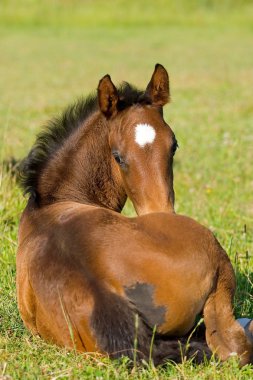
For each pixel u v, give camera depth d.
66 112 8.87
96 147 8.64
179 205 14.25
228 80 33.28
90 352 6.80
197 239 7.03
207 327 7.18
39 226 7.69
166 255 6.77
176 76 34.31
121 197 8.84
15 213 12.50
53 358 7.29
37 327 7.57
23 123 23.14
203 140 21.05
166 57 40.94
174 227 7.04
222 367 7.05
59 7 57.75
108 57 41.34
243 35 49.81
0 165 14.05
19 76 35.34
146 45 45.91
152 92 8.42
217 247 7.23
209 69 36.44
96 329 6.60
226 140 20.45
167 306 6.74
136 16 56.34
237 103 27.62
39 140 8.67
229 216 13.89
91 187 8.66
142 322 6.68
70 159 8.60
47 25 54.56
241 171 17.55
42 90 31.34
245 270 10.23
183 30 52.62
